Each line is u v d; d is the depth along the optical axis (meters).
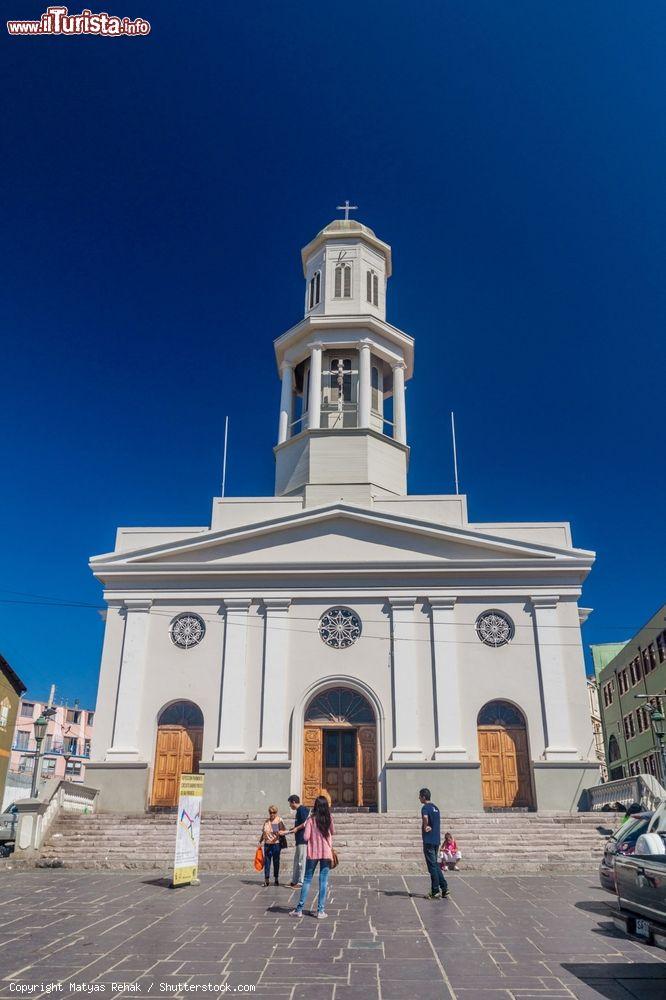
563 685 23.70
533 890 13.30
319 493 27.70
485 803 22.81
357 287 31.75
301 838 13.60
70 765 67.38
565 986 7.19
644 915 8.09
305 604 25.02
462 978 7.45
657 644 40.06
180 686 24.20
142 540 26.61
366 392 29.47
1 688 38.03
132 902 11.85
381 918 10.46
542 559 24.88
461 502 26.67
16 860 17.42
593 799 22.09
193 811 14.20
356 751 23.62
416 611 24.80
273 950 8.53
